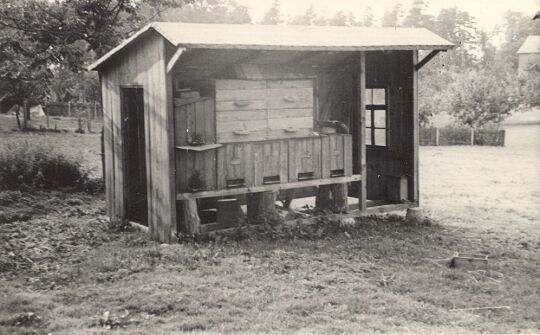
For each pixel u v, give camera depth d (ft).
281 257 30.04
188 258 29.14
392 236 36.55
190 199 32.65
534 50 181.06
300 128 36.04
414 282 26.78
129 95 37.99
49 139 97.14
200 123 32.65
